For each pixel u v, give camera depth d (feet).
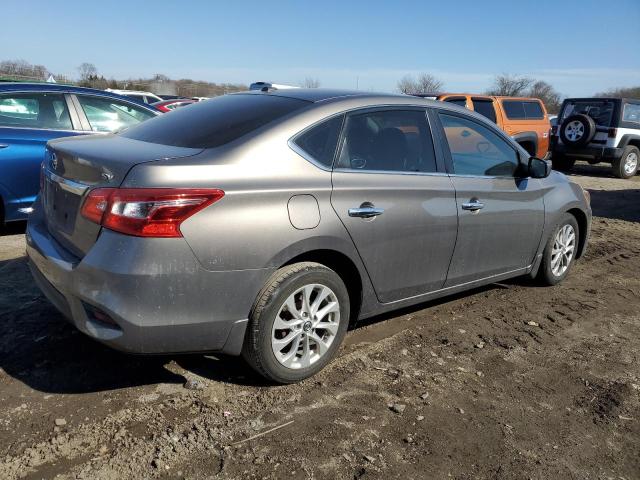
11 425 8.68
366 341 12.29
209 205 8.68
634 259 20.42
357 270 10.72
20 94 18.66
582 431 9.47
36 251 10.09
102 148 9.80
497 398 10.30
